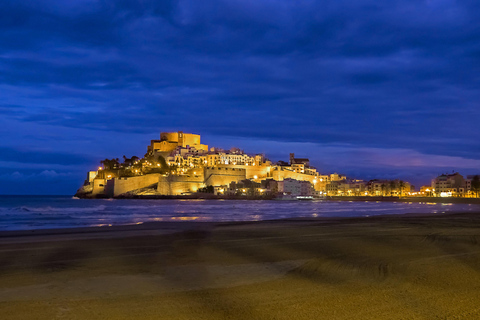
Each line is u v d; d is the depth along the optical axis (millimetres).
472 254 18906
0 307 9992
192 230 31172
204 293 11492
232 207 99312
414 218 48281
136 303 10469
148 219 49812
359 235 27234
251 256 18047
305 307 10180
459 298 11102
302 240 24250
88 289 11891
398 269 14984
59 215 56625
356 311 9875
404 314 9695
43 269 14984
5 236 26703
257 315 9539
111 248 20656
